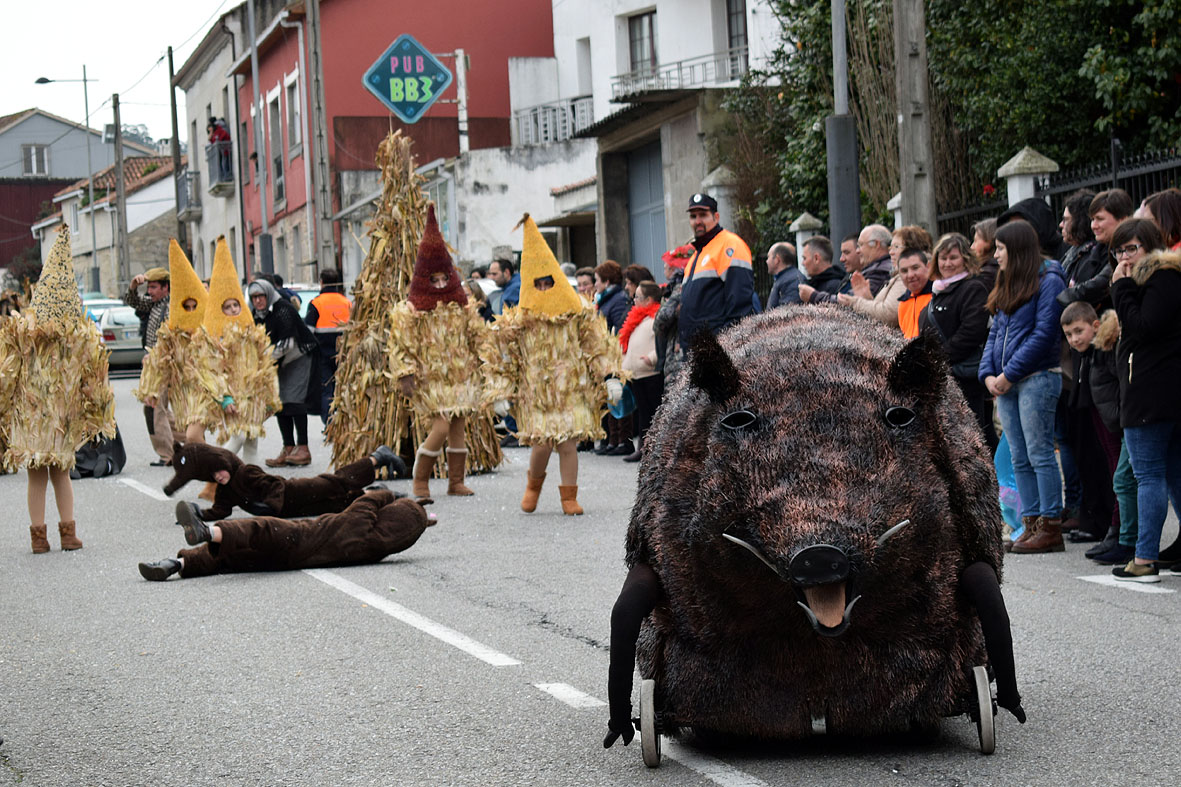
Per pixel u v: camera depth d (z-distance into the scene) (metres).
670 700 4.75
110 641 7.23
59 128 93.62
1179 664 6.11
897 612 4.46
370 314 14.15
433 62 30.47
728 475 4.27
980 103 16.86
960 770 4.68
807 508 4.09
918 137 15.14
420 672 6.36
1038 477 8.83
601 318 11.22
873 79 19.23
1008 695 4.65
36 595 8.62
